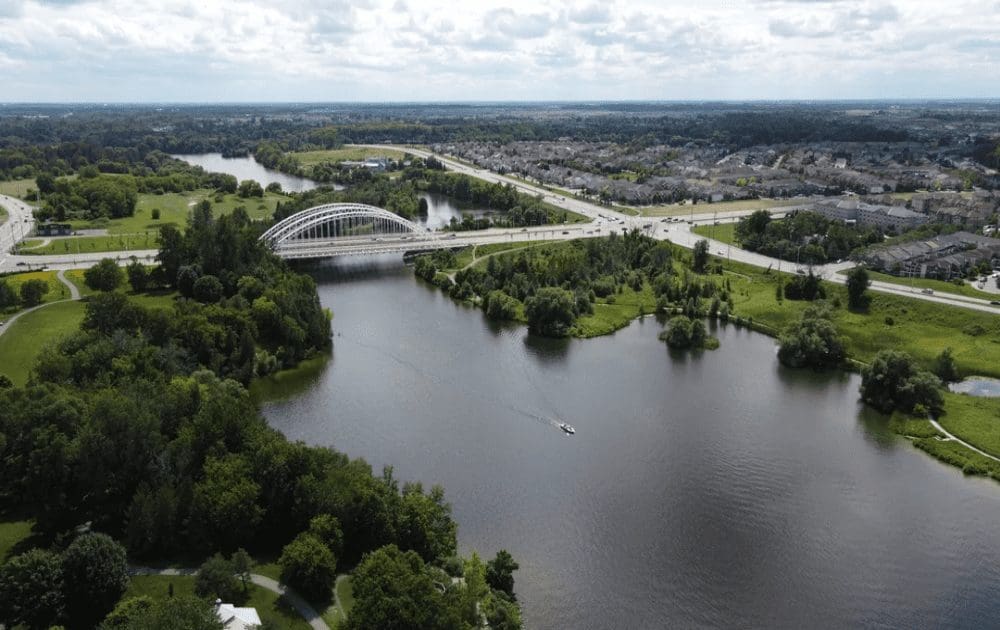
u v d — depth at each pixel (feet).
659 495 467.52
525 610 363.76
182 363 563.07
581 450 521.24
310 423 551.18
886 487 482.69
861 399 616.39
